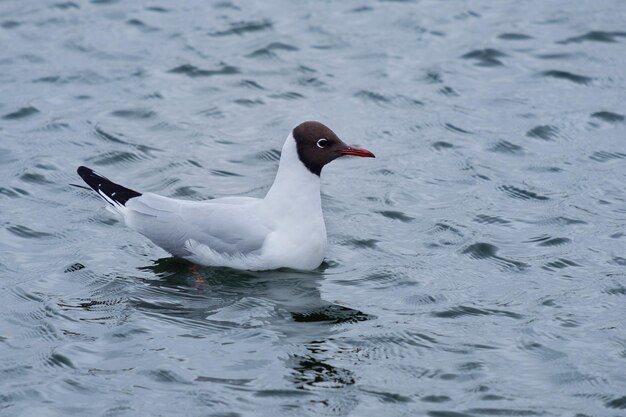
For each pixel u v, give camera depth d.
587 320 12.73
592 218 15.35
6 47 20.86
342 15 22.59
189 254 13.99
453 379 11.48
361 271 13.97
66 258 14.13
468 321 12.71
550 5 23.20
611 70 20.44
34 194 15.88
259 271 13.90
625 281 13.61
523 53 21.08
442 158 17.34
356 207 15.79
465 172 16.84
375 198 16.06
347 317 12.77
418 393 11.20
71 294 13.20
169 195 15.93
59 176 16.44
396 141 17.94
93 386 11.22
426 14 22.70
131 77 19.88
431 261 14.23
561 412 10.90
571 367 11.71
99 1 22.97
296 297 13.26
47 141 17.55
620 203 15.80
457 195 16.12
